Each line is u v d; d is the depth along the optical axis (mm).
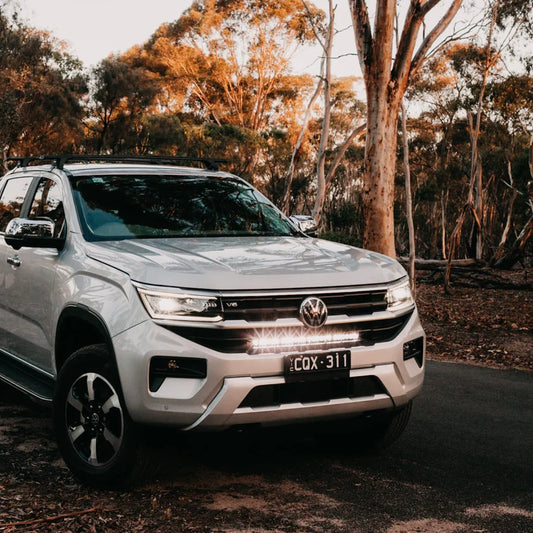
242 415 3531
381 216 12844
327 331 3725
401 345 3926
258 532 3426
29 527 3430
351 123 46812
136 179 5023
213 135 47406
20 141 38250
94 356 3844
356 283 3859
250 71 54531
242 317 3584
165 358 3535
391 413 4047
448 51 27984
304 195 48000
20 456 4598
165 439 3723
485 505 3861
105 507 3703
